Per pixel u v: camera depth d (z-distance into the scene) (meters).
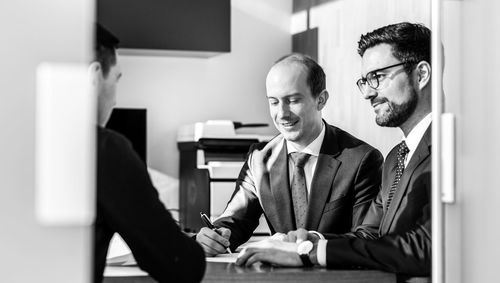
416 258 2.19
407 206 2.32
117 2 5.37
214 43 5.52
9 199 1.27
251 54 6.05
